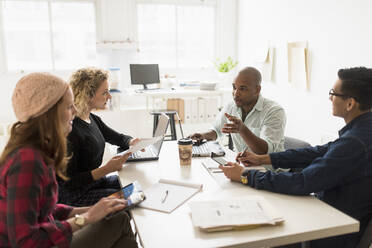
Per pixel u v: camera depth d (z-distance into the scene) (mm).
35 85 942
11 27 4613
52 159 1003
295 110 3945
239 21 5301
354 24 2990
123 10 4871
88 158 1660
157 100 4660
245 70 2070
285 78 4113
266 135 1934
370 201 1273
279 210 1146
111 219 1298
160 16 5160
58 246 970
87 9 4828
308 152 1564
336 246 1293
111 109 4086
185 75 5402
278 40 4219
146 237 979
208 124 4812
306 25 3650
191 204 1146
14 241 898
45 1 4660
